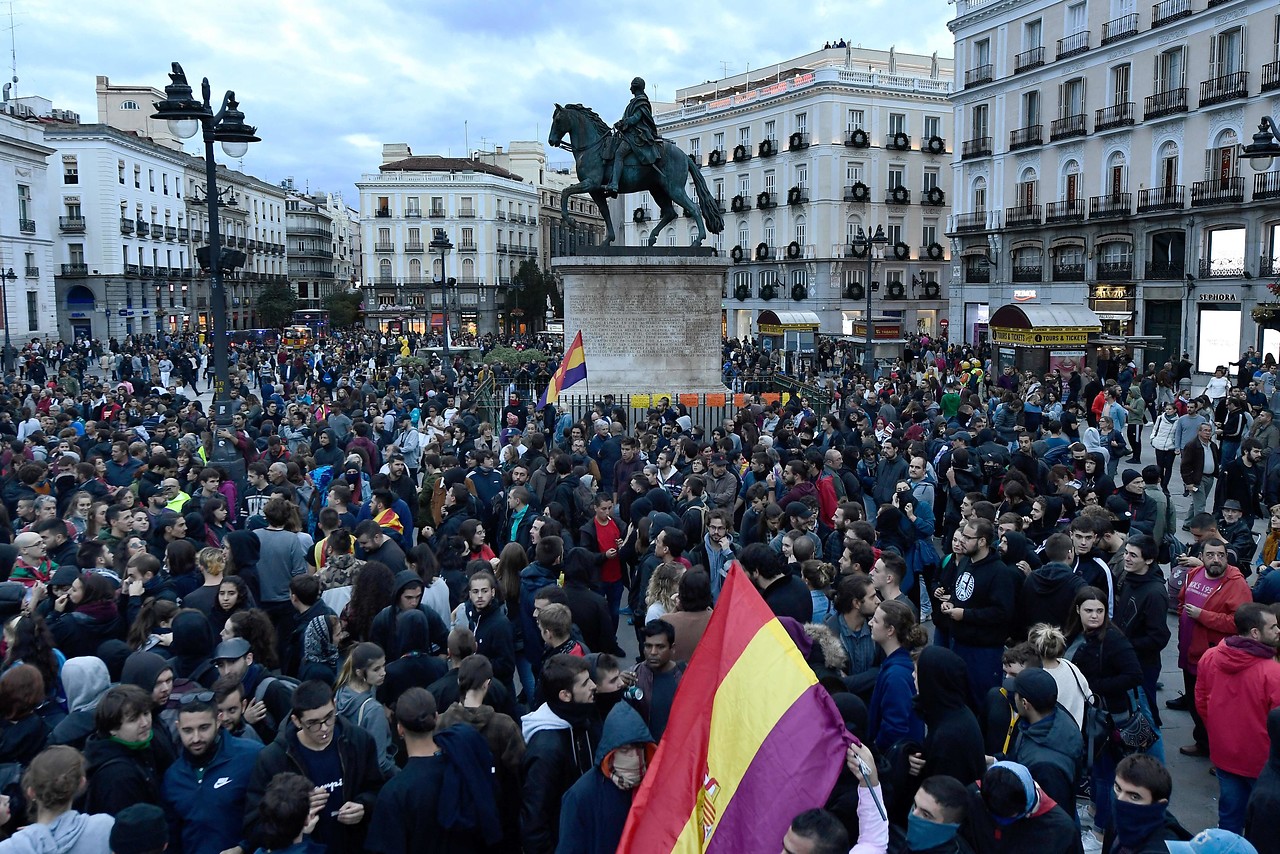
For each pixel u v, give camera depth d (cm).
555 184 11475
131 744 510
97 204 7194
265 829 461
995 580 746
